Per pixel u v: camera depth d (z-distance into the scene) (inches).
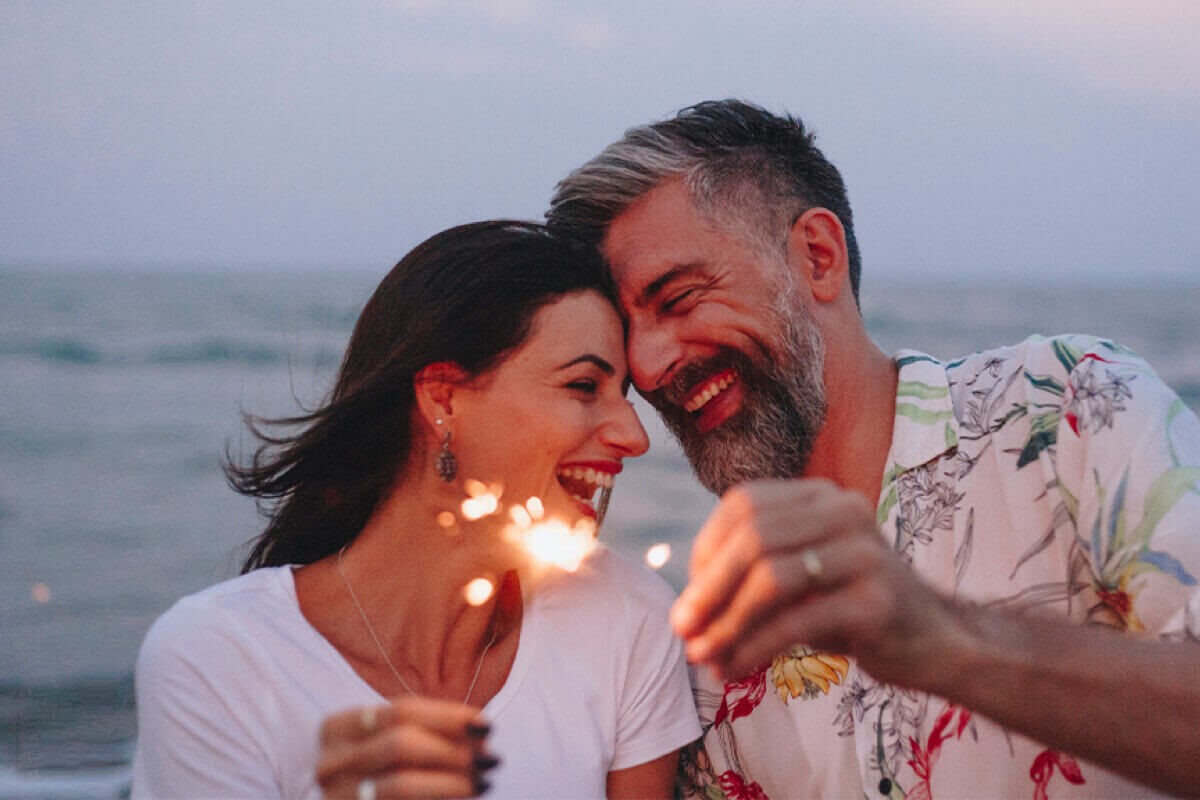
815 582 49.6
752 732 97.2
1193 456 80.7
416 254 90.4
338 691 82.6
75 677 351.6
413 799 56.0
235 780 79.3
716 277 96.1
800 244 100.8
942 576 92.7
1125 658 56.2
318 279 1711.4
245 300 1366.9
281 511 96.7
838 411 100.7
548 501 87.7
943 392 96.3
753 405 98.3
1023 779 84.3
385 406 89.2
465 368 85.5
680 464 590.6
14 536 562.3
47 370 933.8
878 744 90.6
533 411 85.3
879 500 99.6
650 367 96.1
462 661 88.3
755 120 102.5
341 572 88.7
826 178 105.3
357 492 92.8
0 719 295.6
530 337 85.6
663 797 94.0
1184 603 74.2
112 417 792.3
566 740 87.4
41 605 457.4
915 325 1240.8
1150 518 78.5
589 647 92.2
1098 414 85.8
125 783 227.3
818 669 94.4
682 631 50.8
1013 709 55.2
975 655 53.9
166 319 1175.6
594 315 88.1
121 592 479.8
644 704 93.8
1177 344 1172.5
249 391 855.7
